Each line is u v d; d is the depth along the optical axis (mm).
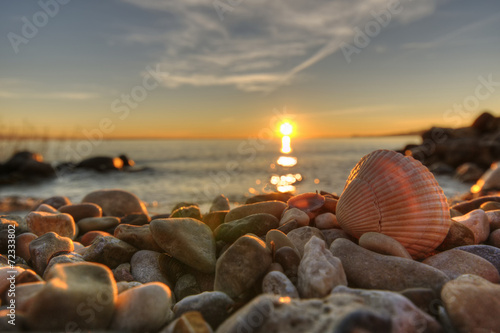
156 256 147
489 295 94
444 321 95
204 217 179
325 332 73
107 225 216
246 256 115
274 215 165
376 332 74
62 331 83
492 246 140
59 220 191
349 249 124
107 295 93
